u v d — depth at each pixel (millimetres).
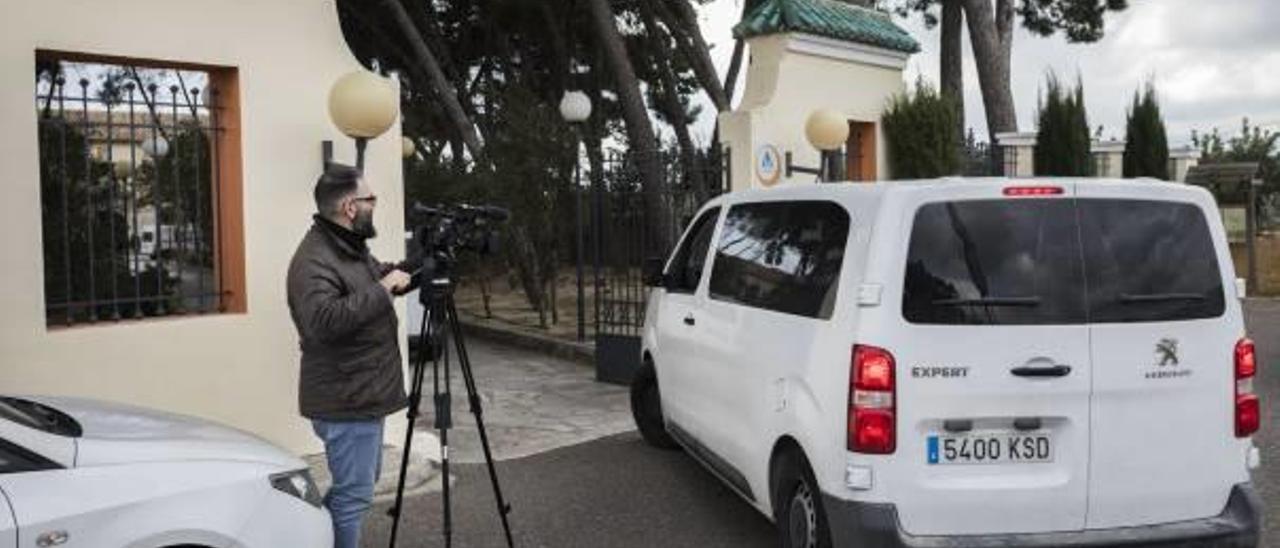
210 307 7125
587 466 7625
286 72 7176
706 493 6910
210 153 7074
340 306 4508
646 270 7547
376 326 4707
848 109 12711
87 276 6703
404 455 5105
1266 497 6496
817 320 4797
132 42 6516
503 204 14414
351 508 4781
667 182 12242
